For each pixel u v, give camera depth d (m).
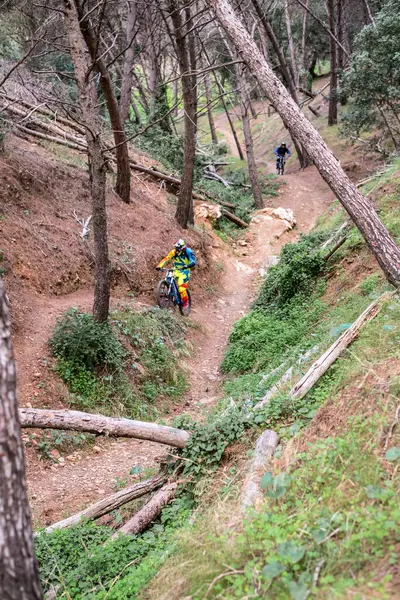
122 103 20.75
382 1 25.52
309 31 40.03
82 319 9.31
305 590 2.56
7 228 10.30
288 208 23.16
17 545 2.14
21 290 9.58
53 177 13.13
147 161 19.89
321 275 11.44
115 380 8.98
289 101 7.38
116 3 15.77
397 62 17.89
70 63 21.00
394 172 13.26
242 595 2.77
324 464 3.72
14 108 13.91
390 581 2.46
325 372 5.68
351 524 2.99
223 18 7.74
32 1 13.51
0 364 2.24
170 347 11.19
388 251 6.73
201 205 19.97
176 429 5.54
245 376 9.32
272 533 3.07
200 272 15.93
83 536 4.85
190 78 15.17
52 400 7.84
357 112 21.14
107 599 3.64
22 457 2.25
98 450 7.57
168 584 3.33
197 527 3.90
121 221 14.38
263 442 4.65
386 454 3.41
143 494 5.49
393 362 4.67
